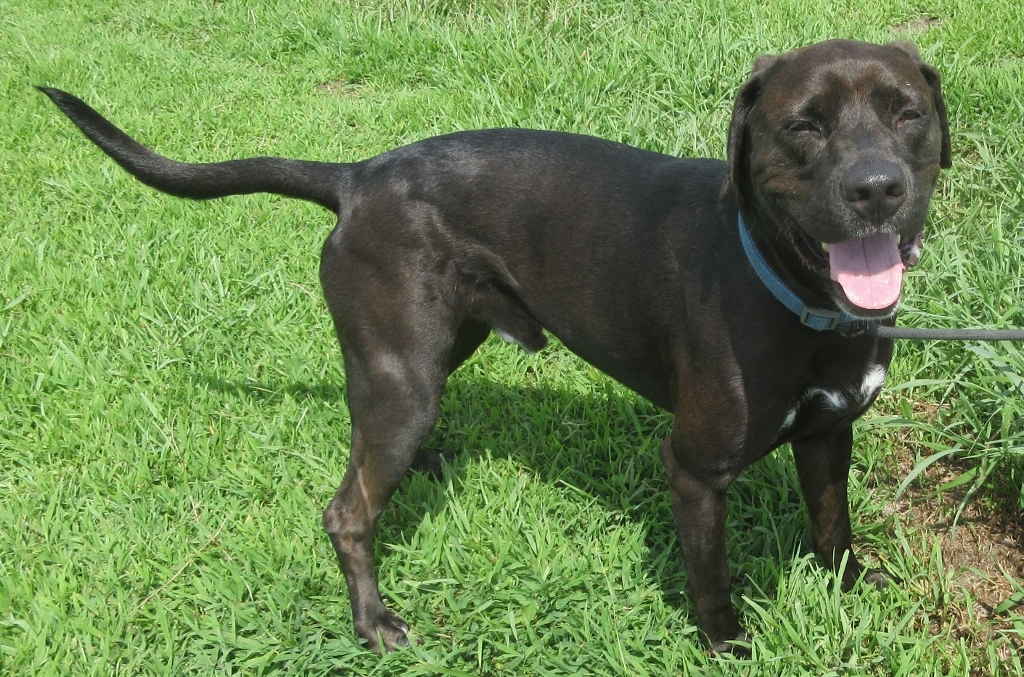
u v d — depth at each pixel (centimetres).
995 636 212
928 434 236
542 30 356
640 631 211
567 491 231
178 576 218
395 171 214
